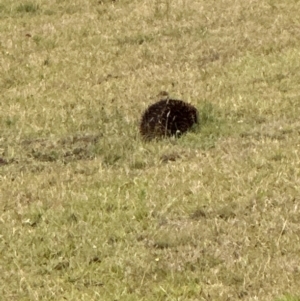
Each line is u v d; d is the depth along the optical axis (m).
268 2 49.03
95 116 35.91
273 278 21.33
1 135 34.72
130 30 47.22
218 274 21.84
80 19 49.56
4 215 26.69
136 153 31.03
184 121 32.72
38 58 44.09
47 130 34.91
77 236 24.78
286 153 29.00
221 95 36.59
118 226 25.14
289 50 41.44
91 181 28.95
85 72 42.00
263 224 24.19
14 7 52.00
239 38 44.09
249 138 31.30
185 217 25.41
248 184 26.88
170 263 22.69
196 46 43.72
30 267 23.38
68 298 21.38
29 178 29.89
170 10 49.22
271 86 37.00
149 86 39.16
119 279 22.36
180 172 28.66
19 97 39.19
